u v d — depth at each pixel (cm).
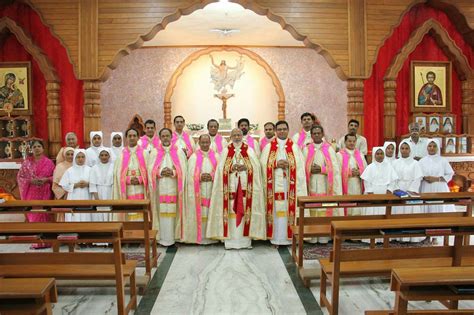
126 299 405
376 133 759
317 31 690
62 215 587
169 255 537
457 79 773
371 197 461
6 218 732
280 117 1291
